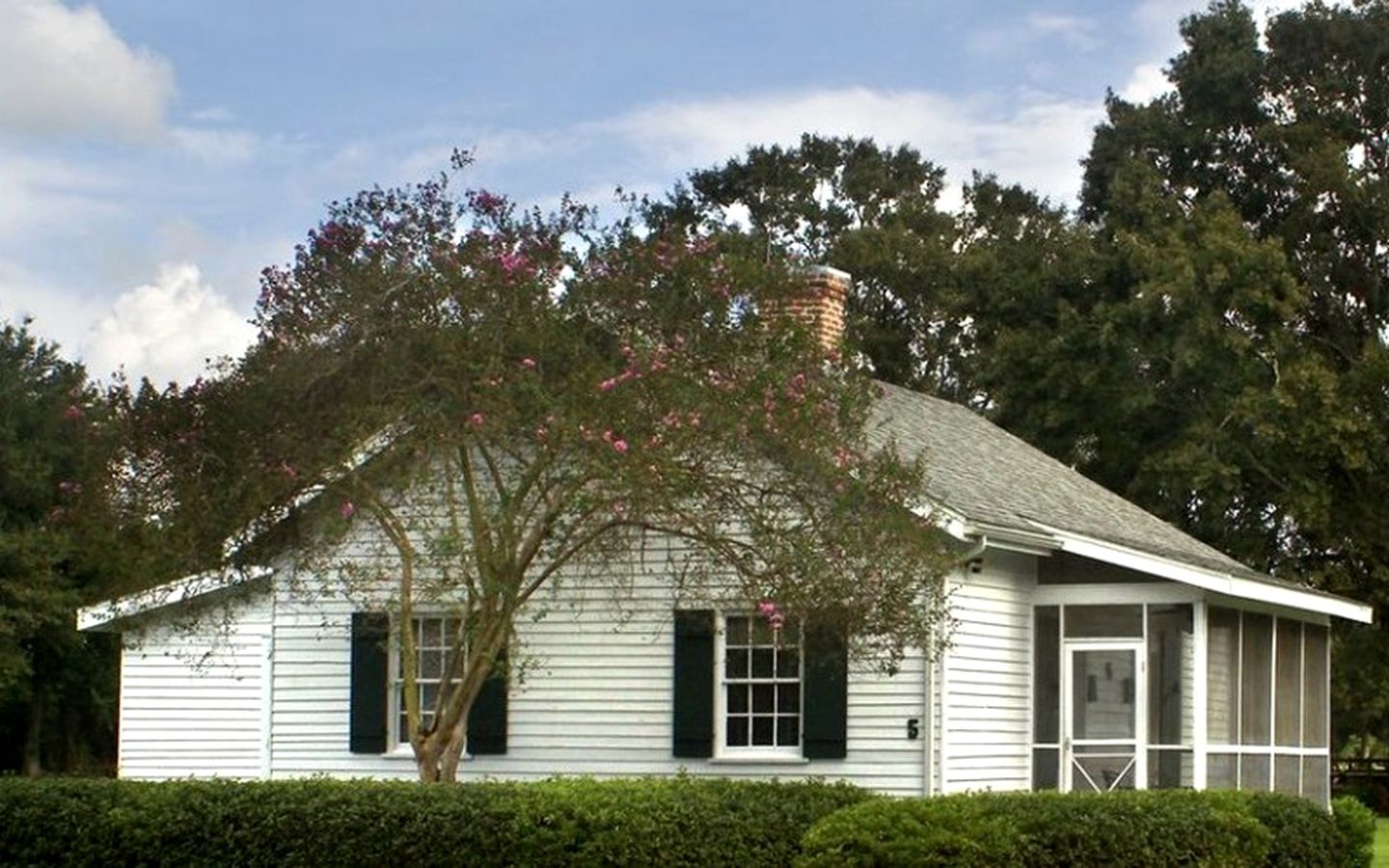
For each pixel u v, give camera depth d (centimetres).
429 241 1930
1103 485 4750
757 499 1909
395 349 1911
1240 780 2541
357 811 1716
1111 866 1705
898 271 5716
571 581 2411
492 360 1873
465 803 1694
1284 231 4784
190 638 2775
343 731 2511
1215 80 4912
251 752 2812
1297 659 2788
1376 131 4866
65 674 5216
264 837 1738
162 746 2853
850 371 1961
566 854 1648
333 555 2125
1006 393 4778
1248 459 4359
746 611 2283
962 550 2317
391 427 1942
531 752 2419
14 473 4984
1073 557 2514
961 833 1591
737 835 1677
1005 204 6400
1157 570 2411
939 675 2281
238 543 1988
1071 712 2491
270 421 1933
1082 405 4681
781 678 2348
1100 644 2488
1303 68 4881
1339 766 4838
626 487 1848
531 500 2094
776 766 2316
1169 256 4431
